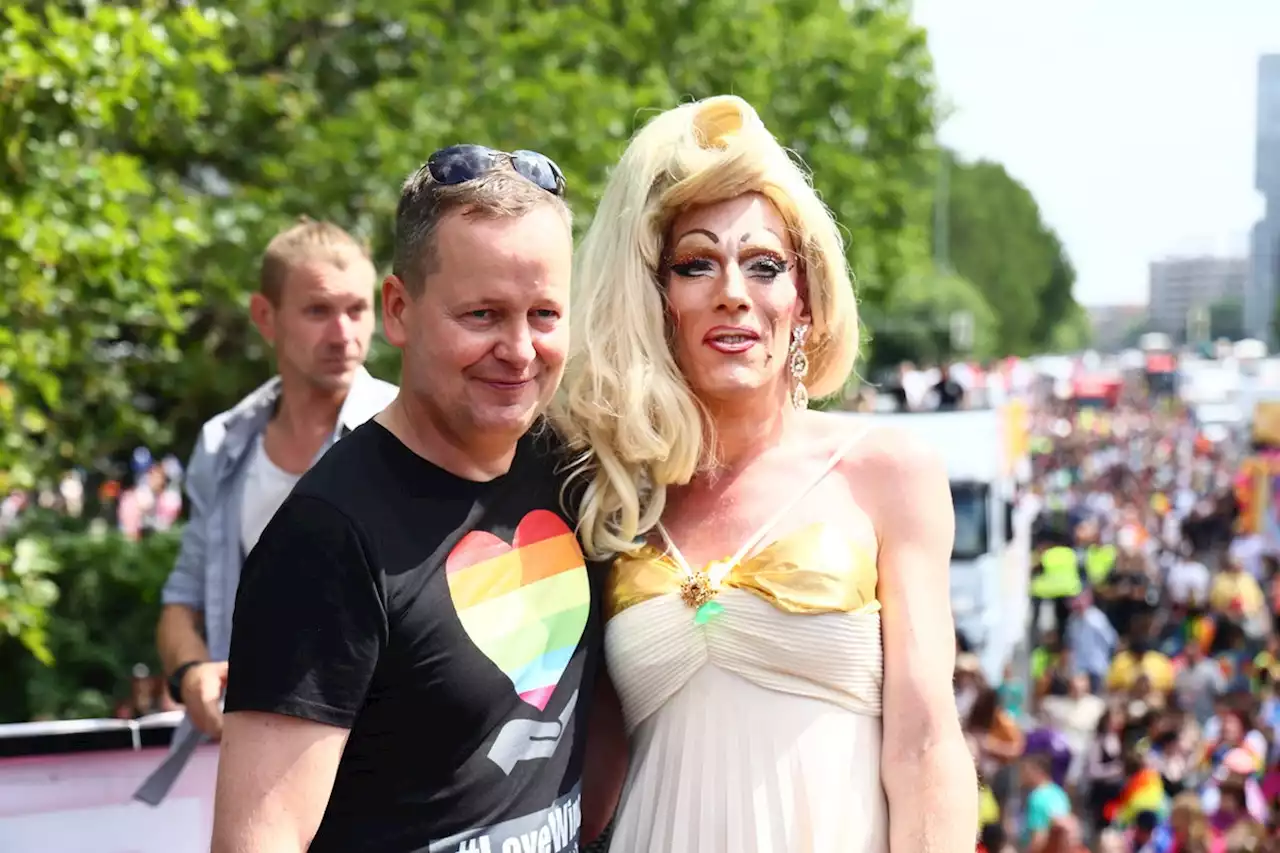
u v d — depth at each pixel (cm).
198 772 335
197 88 863
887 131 1717
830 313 258
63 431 927
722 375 245
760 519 246
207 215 940
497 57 1078
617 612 243
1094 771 1058
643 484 252
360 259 334
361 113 1031
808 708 234
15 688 858
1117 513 2795
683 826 237
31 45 623
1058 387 6725
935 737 234
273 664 200
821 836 230
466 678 209
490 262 210
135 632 892
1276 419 2220
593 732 254
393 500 212
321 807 200
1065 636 1623
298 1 1073
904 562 243
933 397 1778
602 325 249
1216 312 11394
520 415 216
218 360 1018
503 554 221
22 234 599
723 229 246
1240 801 891
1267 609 1647
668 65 1300
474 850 209
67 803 328
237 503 339
